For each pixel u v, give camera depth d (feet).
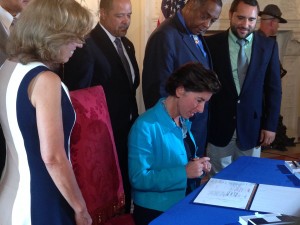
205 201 4.70
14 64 3.98
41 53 3.90
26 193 4.00
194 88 5.25
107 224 5.36
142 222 5.48
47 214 3.99
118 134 7.25
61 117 3.92
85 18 3.98
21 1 5.84
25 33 3.87
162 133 5.50
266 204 4.63
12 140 4.02
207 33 13.39
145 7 12.27
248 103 8.21
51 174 3.88
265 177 5.58
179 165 5.59
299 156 13.98
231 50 8.16
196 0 6.98
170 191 5.41
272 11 11.77
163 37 7.00
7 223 4.12
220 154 8.49
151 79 7.03
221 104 8.30
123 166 7.37
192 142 6.07
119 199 5.64
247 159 6.35
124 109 7.32
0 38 5.54
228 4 13.30
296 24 14.84
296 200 4.74
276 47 8.50
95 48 7.00
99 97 5.50
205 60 7.57
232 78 8.13
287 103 15.75
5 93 3.95
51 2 3.82
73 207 4.03
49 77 3.84
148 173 5.38
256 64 8.16
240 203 4.66
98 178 5.20
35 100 3.82
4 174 4.24
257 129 8.45
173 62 7.06
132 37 12.55
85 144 5.06
